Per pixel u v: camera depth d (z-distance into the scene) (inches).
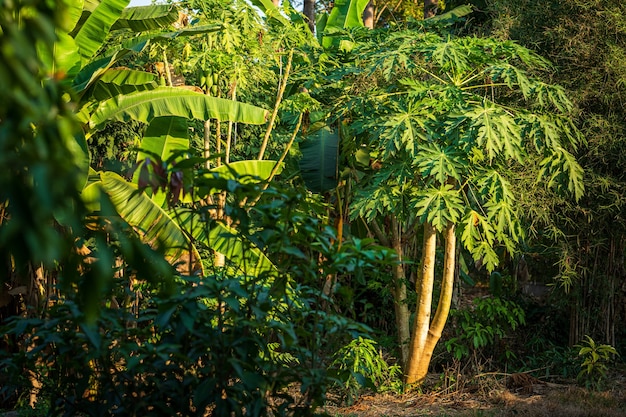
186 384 142.8
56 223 227.0
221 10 294.0
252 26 300.0
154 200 282.0
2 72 60.3
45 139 63.2
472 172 295.0
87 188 259.8
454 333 355.6
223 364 143.3
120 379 155.6
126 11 311.1
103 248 65.9
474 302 343.3
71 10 251.0
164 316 137.6
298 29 311.0
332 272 145.3
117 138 355.9
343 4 433.7
